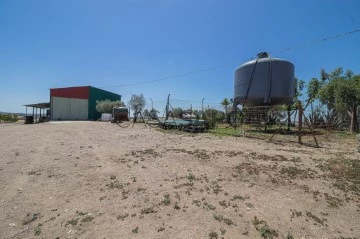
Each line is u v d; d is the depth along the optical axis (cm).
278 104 1789
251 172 679
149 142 1188
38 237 407
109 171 707
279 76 1748
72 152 956
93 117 4559
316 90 2705
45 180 647
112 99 5288
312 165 748
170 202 506
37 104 4562
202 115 2295
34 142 1229
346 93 1844
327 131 1788
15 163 813
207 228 414
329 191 557
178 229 412
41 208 500
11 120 3803
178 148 1016
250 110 1852
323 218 446
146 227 420
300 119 1206
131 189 576
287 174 664
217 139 1316
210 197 528
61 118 4312
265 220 437
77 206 503
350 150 1016
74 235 407
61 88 4350
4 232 423
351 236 395
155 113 2800
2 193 572
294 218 445
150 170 713
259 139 1334
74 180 641
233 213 461
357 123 2044
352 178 634
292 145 1140
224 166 738
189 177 645
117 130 1789
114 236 399
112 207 493
